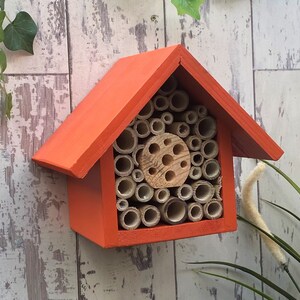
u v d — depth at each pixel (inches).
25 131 31.9
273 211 38.5
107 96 30.1
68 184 32.6
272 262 38.4
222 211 30.2
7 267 31.5
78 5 33.0
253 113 37.6
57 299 32.5
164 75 27.2
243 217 37.3
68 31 32.8
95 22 33.4
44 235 32.3
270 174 38.4
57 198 32.6
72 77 32.9
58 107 32.6
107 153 27.6
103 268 33.5
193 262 35.7
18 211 31.7
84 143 26.6
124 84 29.4
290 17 38.8
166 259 35.1
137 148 28.2
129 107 26.6
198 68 27.9
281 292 34.7
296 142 39.1
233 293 37.1
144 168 28.4
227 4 36.8
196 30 36.0
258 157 31.2
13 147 31.6
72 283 32.8
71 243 32.8
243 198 36.1
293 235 39.1
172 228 28.8
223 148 30.2
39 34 32.2
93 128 27.4
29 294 31.9
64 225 32.7
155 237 28.4
